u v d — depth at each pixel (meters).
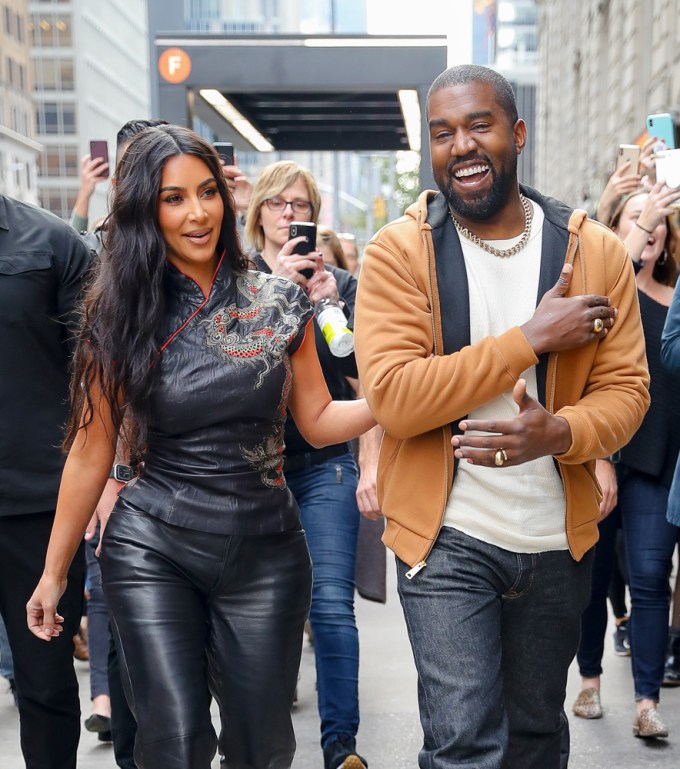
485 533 2.75
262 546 2.85
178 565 2.79
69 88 85.56
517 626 2.87
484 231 2.82
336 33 7.40
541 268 2.80
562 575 2.82
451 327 2.76
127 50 98.75
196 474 2.80
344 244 8.15
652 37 19.69
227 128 8.85
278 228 4.46
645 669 4.52
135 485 2.87
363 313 2.82
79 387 2.88
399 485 2.83
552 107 43.47
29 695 3.42
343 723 3.95
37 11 84.75
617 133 23.62
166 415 2.79
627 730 4.69
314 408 3.04
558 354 2.75
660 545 4.46
